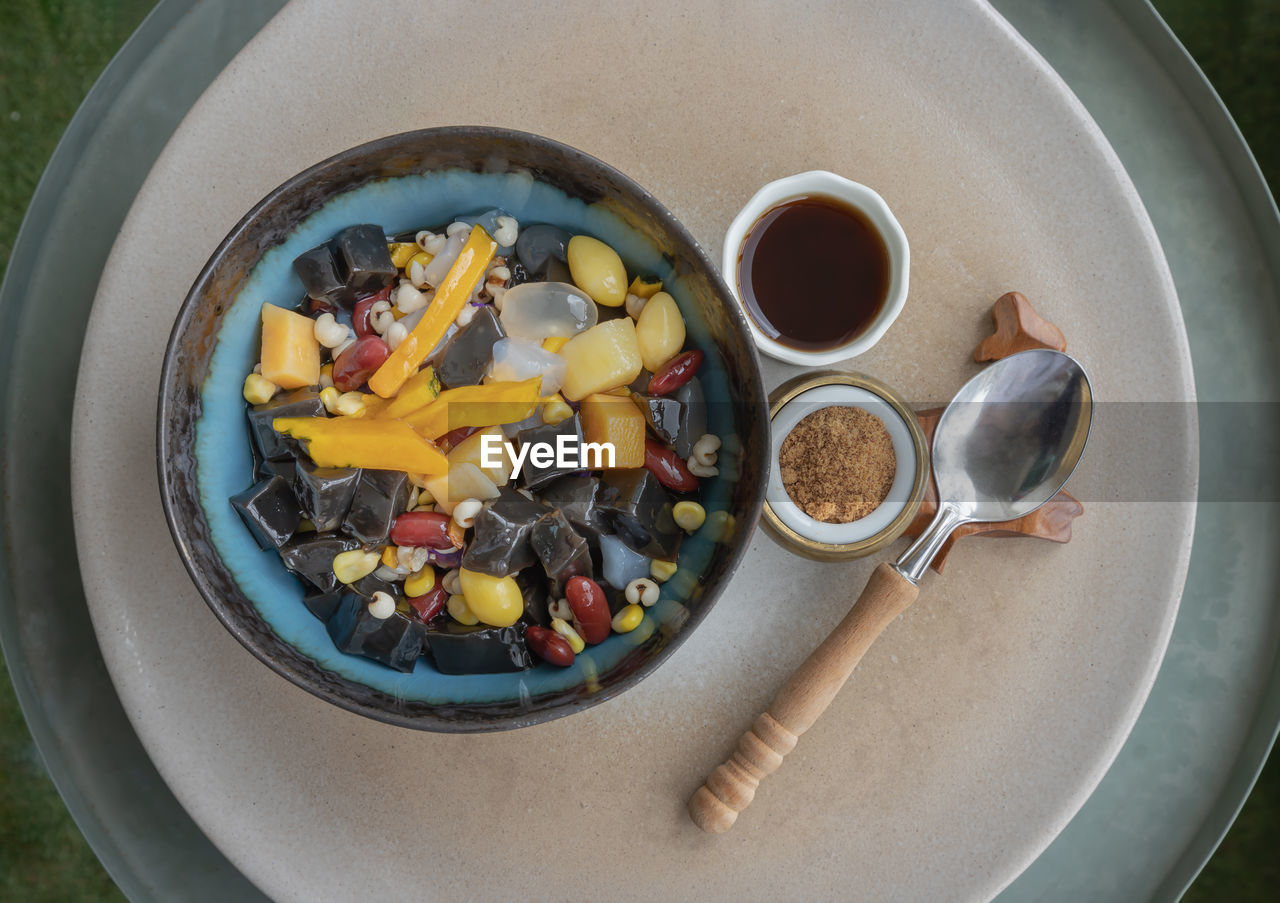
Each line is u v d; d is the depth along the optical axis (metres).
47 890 0.54
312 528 0.38
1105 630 0.42
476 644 0.37
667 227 0.36
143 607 0.41
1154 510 0.42
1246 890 0.54
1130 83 0.46
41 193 0.45
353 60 0.42
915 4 0.42
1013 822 0.41
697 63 0.42
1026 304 0.41
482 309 0.38
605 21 0.42
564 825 0.41
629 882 0.41
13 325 0.45
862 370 0.42
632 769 0.41
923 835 0.41
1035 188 0.42
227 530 0.37
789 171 0.42
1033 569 0.42
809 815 0.41
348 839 0.41
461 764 0.41
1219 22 0.53
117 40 0.54
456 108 0.42
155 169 0.41
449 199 0.39
